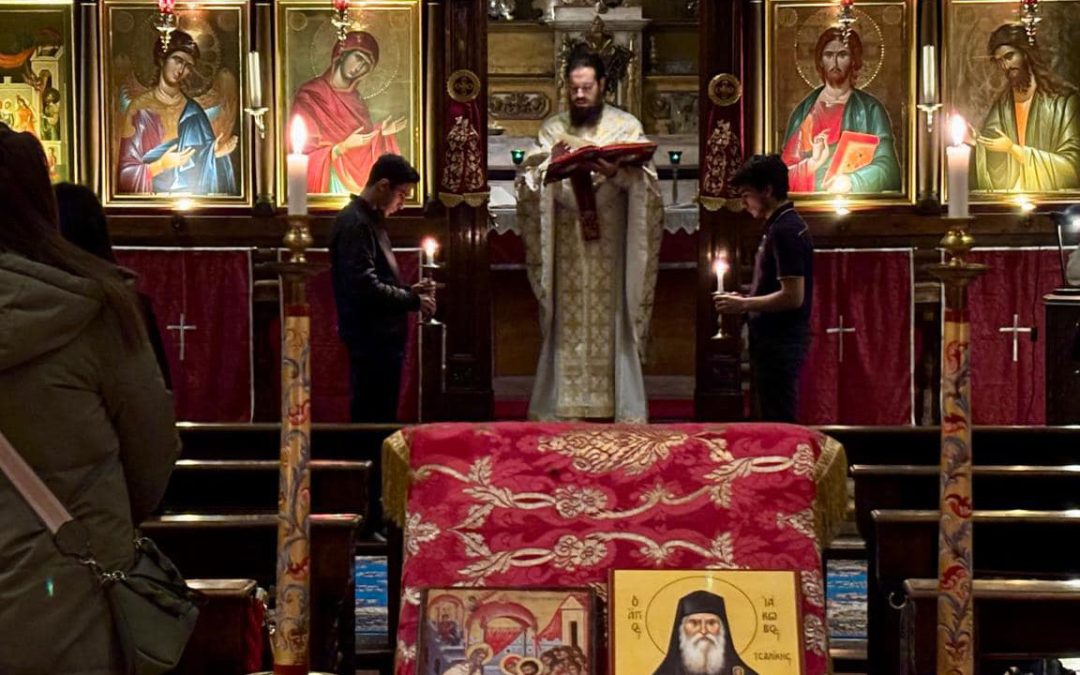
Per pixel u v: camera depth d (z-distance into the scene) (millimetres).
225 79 10523
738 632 3283
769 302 7477
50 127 10523
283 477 3129
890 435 6879
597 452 3697
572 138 9898
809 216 10492
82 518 3123
